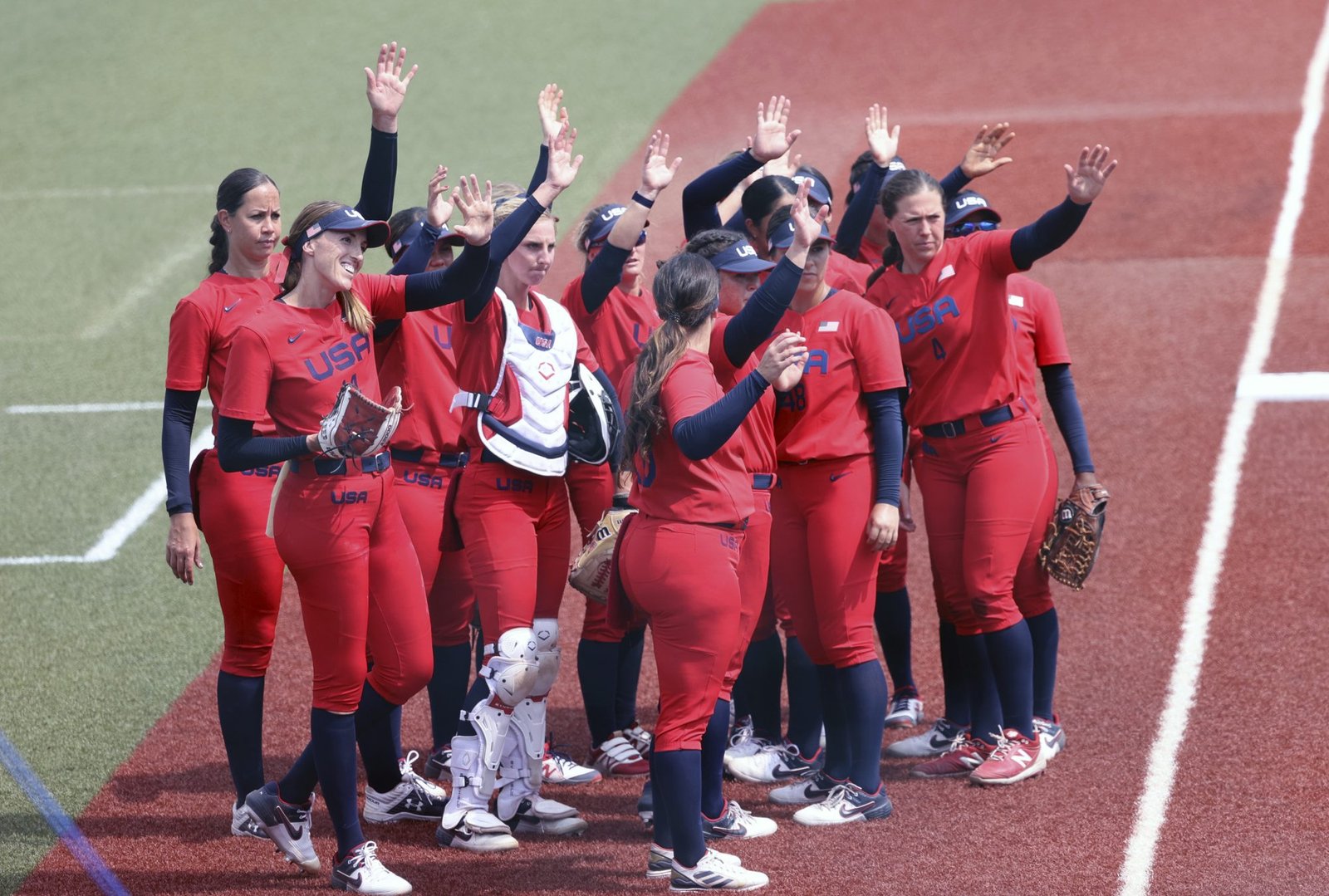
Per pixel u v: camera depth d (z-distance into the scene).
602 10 73.12
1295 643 25.28
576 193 53.59
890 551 23.64
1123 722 23.34
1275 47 62.16
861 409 20.28
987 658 22.42
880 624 24.36
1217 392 36.12
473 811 20.27
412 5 75.06
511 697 19.84
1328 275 42.31
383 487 18.62
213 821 21.52
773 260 20.52
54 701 25.59
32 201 56.78
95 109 65.50
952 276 21.53
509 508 20.17
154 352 43.66
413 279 19.02
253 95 65.62
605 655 22.62
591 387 21.67
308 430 18.16
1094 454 33.75
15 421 39.28
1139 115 56.28
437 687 22.61
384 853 20.41
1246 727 22.73
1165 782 21.25
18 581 30.64
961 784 21.92
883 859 19.50
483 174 55.47
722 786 21.11
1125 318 40.94
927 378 21.91
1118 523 30.59
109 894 19.36
